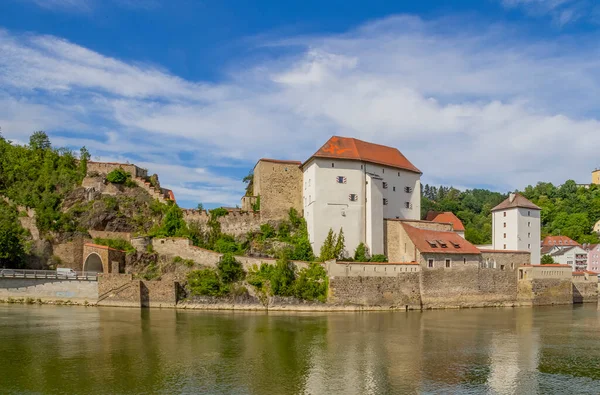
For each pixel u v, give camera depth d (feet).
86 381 126.31
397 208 322.14
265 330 193.26
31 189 317.01
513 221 358.02
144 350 158.30
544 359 155.02
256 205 319.27
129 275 254.06
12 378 128.36
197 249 272.31
